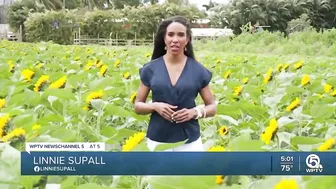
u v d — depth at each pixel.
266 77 6.91
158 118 3.91
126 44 42.75
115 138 3.91
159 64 3.95
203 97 4.00
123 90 6.11
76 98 4.70
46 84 5.02
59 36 44.12
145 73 3.98
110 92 5.14
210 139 4.22
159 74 3.91
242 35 33.78
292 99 6.23
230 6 49.03
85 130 3.82
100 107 3.98
